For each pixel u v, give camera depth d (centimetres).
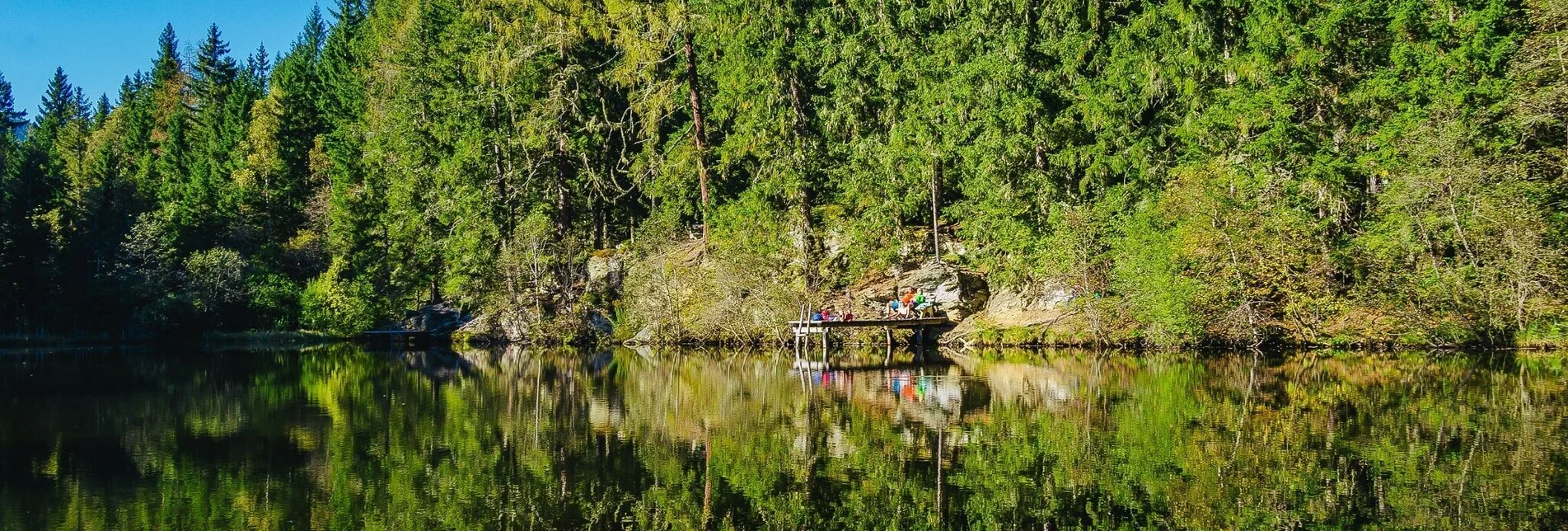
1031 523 998
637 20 3925
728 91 3875
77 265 5150
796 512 1070
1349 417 1532
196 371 2780
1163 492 1092
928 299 3559
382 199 5250
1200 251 2858
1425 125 2716
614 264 4375
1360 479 1120
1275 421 1520
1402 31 2955
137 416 1770
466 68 4728
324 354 3766
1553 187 2642
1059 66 3466
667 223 4247
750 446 1436
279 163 6309
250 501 1127
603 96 4612
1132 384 2059
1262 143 2966
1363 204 3062
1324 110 3108
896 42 3725
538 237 4297
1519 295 2588
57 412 1819
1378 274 2816
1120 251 3073
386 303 4847
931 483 1171
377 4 6631
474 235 4434
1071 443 1384
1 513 1066
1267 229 2872
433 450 1430
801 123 3909
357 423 1691
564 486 1206
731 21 3866
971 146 3491
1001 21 3538
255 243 5944
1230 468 1194
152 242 5116
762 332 3681
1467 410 1580
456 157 4538
